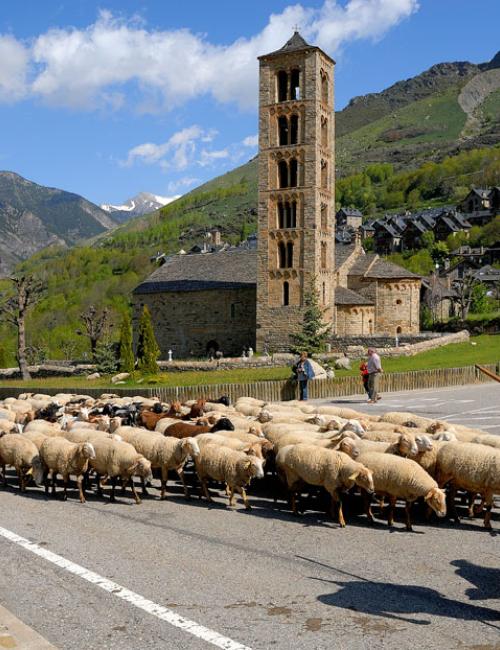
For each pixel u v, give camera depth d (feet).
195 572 41.34
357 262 285.43
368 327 272.51
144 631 33.14
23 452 64.59
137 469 59.11
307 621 34.22
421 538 48.65
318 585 39.14
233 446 62.34
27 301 259.60
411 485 49.57
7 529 51.65
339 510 52.49
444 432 59.00
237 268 293.84
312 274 251.60
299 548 46.29
